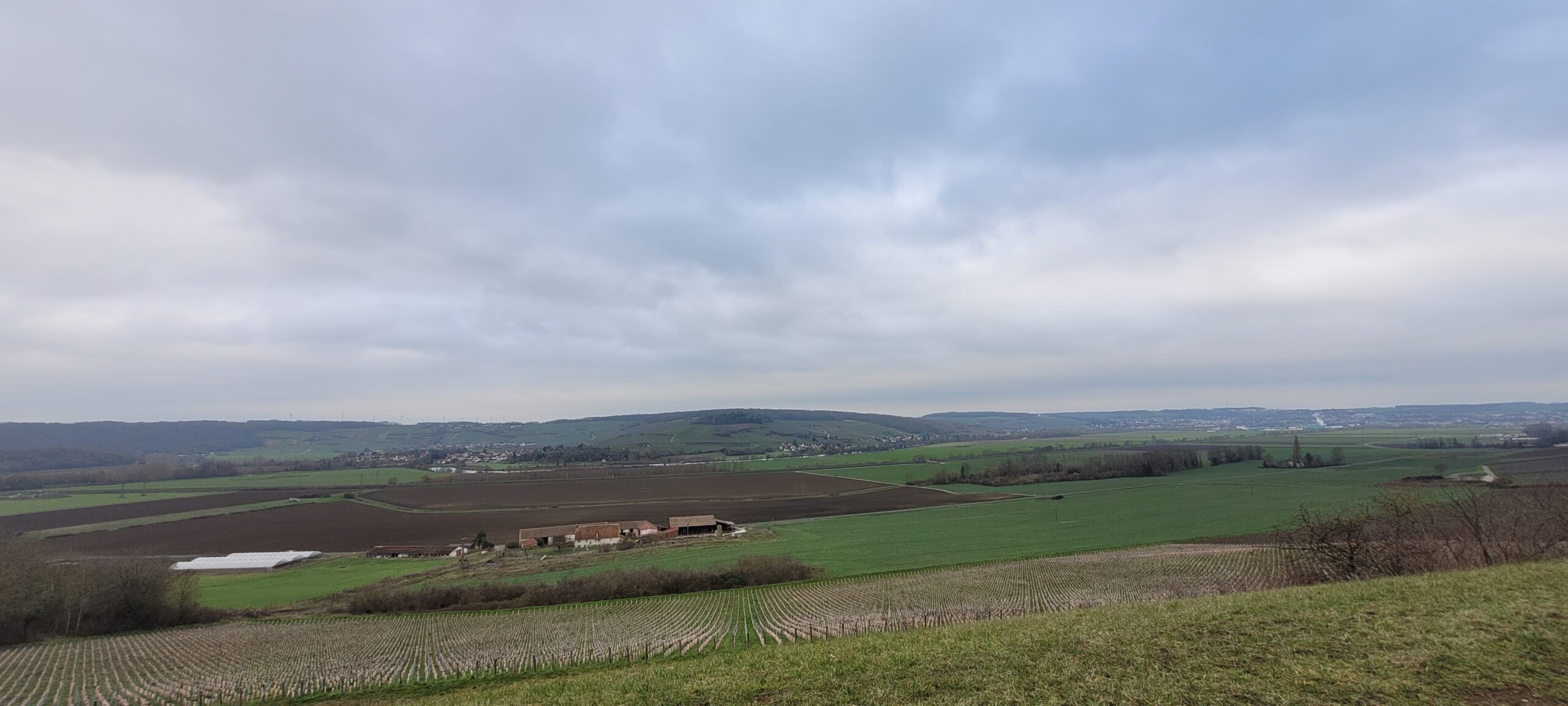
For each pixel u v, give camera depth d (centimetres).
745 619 4456
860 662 1791
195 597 5634
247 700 3123
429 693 3008
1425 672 1342
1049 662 1606
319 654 3941
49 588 4850
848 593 5234
